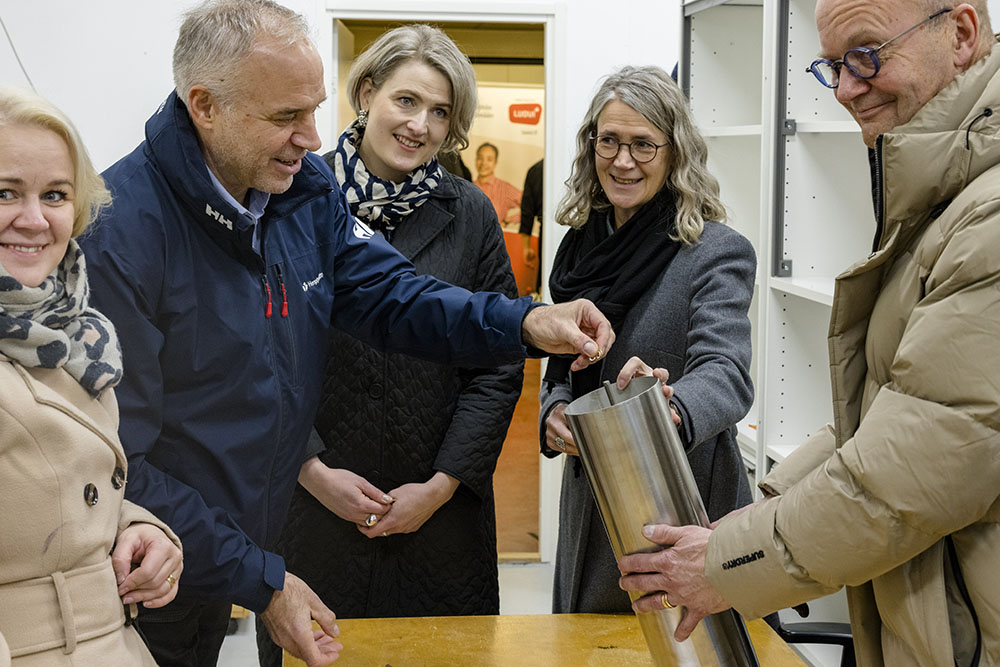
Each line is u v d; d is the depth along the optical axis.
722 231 2.06
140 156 1.59
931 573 1.31
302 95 1.52
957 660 1.30
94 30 3.89
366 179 2.28
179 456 1.61
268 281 1.70
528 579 4.25
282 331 1.73
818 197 2.85
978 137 1.25
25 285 1.12
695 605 1.42
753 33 3.28
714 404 1.84
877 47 1.35
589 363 1.85
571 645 1.78
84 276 1.23
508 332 1.87
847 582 1.32
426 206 2.33
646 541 1.44
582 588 2.11
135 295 1.52
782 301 2.86
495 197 5.98
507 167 5.95
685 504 1.45
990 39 1.37
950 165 1.26
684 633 1.44
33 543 1.12
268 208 1.70
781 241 2.85
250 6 1.52
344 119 4.43
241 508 1.66
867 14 1.35
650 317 2.07
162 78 3.93
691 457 2.03
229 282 1.62
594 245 2.25
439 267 2.31
